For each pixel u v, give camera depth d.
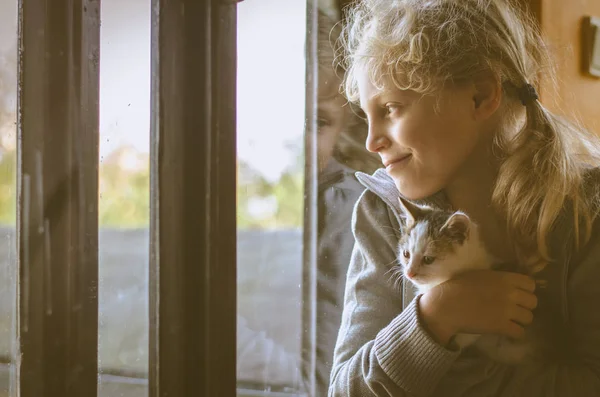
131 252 0.98
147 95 0.91
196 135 0.84
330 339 1.01
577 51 0.92
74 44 0.75
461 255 0.78
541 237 0.74
